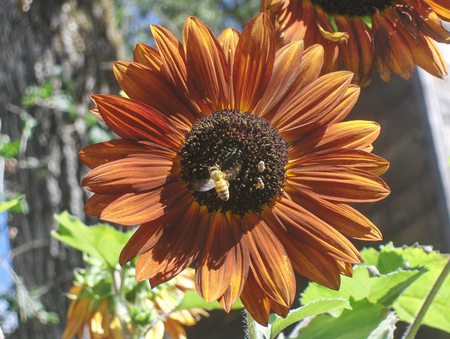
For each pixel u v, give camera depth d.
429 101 1.51
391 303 0.67
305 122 0.61
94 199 0.58
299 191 0.61
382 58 0.66
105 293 0.74
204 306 0.72
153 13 2.72
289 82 0.61
